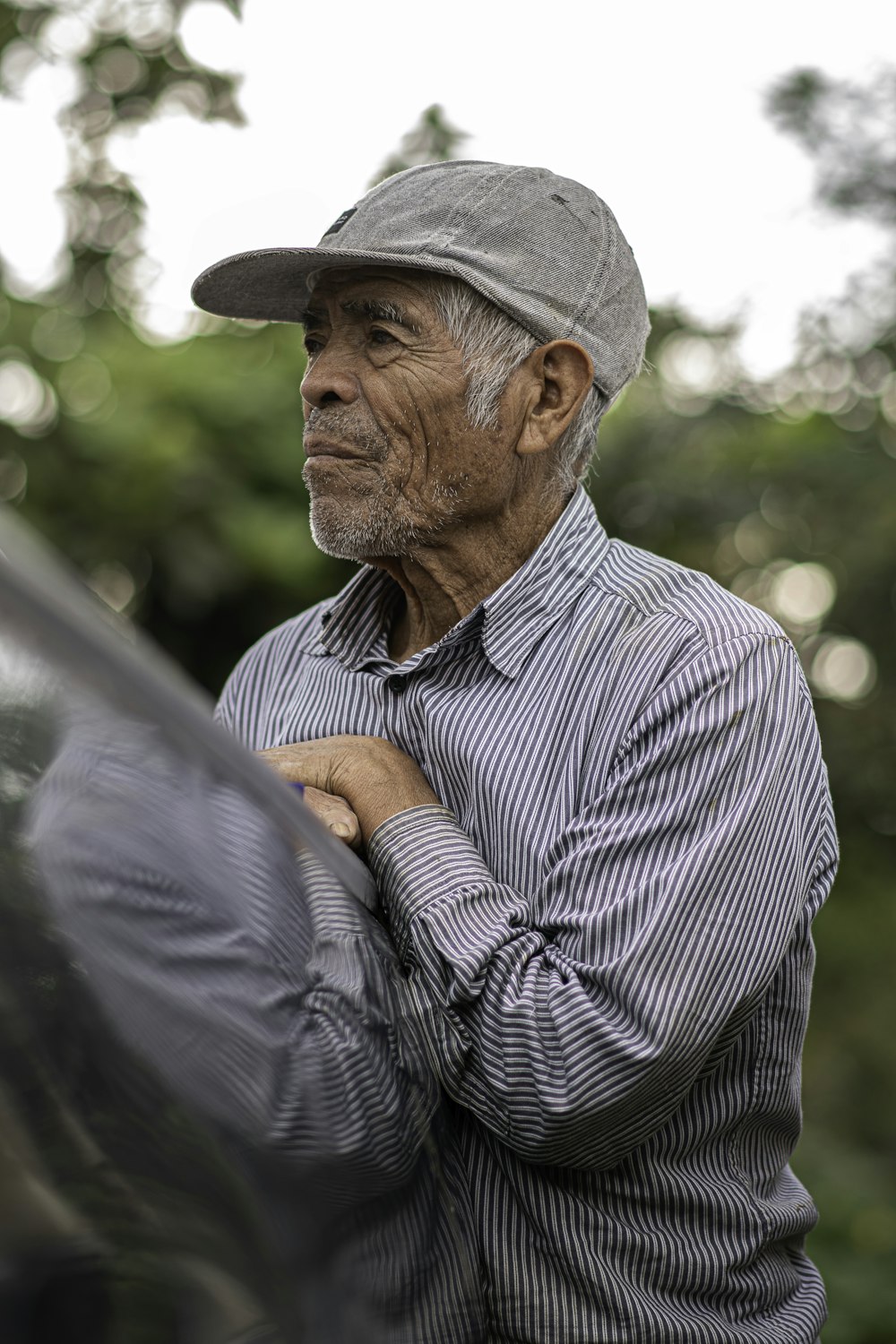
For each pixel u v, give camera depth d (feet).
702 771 4.69
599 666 5.07
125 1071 2.19
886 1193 17.72
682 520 20.45
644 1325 4.58
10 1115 1.97
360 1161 2.83
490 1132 4.58
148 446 16.06
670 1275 4.68
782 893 4.73
